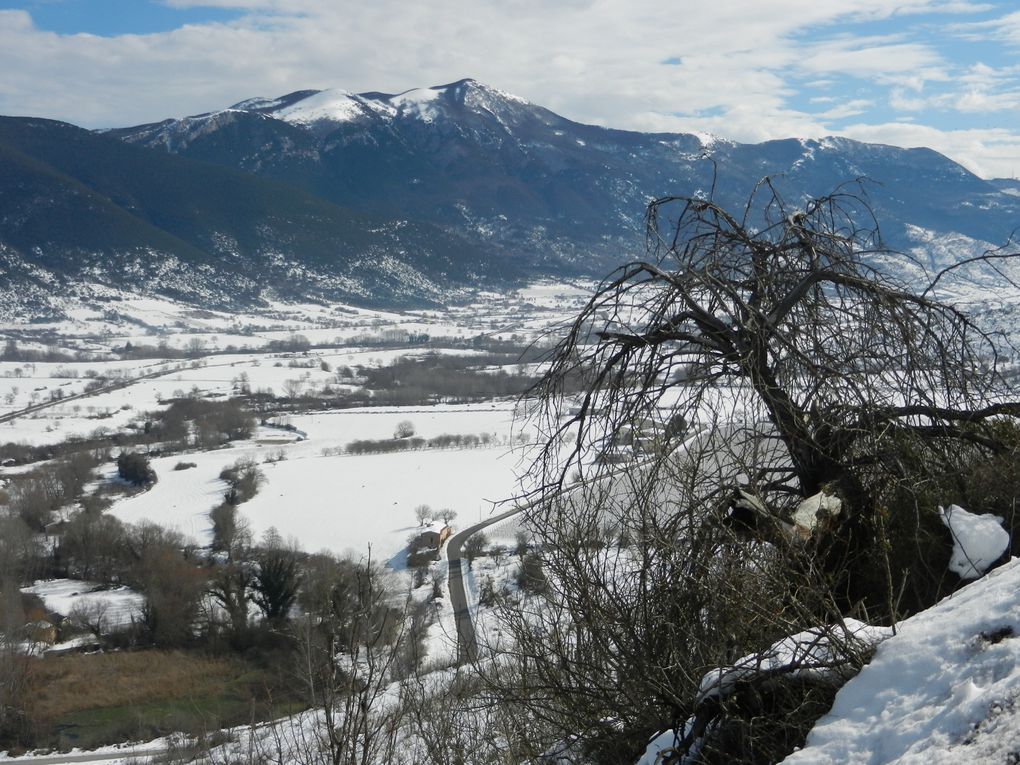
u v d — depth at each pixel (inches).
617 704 168.4
